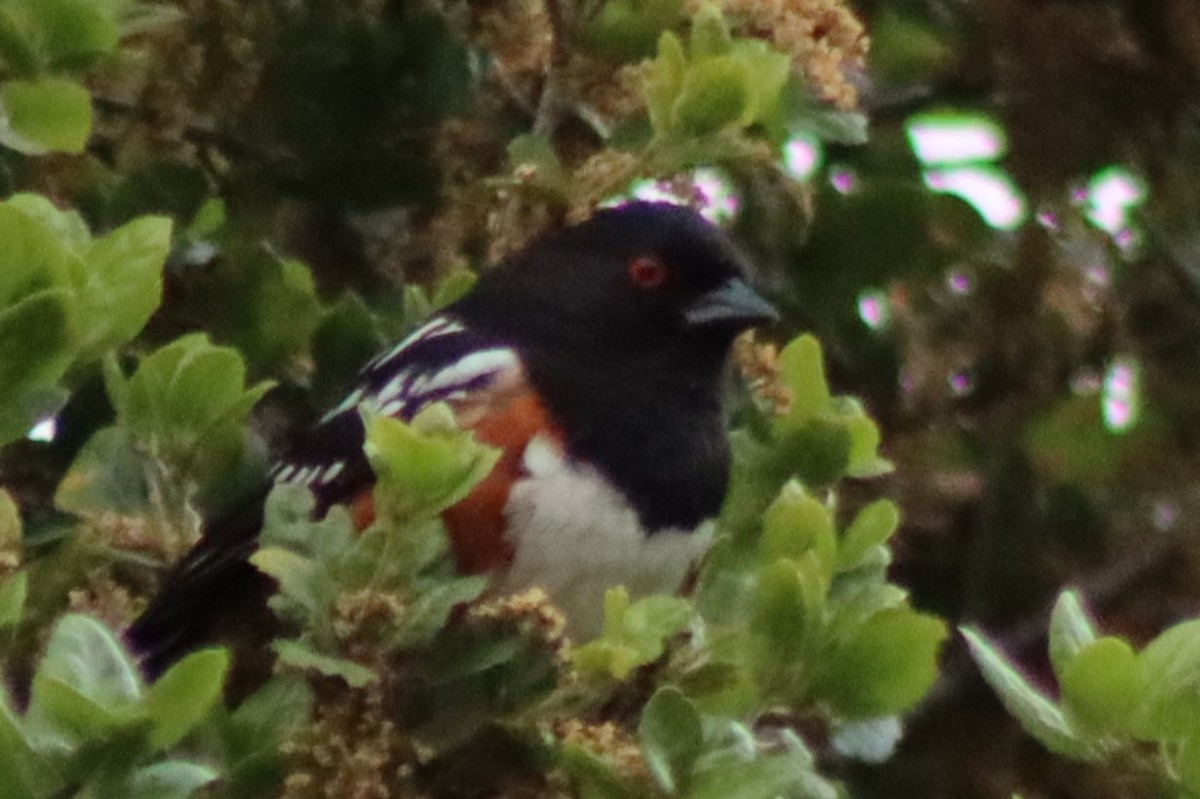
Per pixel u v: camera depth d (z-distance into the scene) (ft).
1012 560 11.02
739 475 10.50
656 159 10.53
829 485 10.49
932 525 10.99
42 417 10.27
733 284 10.62
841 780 10.93
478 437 10.51
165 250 10.35
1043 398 11.02
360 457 10.52
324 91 10.65
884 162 10.96
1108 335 11.03
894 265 10.88
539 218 10.59
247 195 10.68
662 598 10.30
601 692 10.28
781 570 10.31
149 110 10.64
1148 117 11.03
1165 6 11.03
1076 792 10.93
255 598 10.50
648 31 10.59
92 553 10.42
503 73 10.69
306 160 10.67
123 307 10.34
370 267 10.71
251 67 10.64
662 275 10.61
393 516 10.24
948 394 10.98
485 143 10.68
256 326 10.60
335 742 10.24
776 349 10.72
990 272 11.00
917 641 10.31
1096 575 11.02
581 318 10.60
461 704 10.25
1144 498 11.05
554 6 10.59
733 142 10.52
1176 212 11.03
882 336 10.92
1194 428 11.05
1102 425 11.03
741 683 10.32
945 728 10.97
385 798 10.24
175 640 10.49
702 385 10.59
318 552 10.24
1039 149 11.03
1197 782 10.28
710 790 10.23
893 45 11.03
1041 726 10.29
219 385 10.43
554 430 10.52
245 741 10.27
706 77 10.51
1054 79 11.03
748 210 10.85
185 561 10.44
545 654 10.25
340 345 10.60
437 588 10.23
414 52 10.65
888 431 10.96
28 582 10.39
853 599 10.36
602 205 10.65
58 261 10.27
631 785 10.25
